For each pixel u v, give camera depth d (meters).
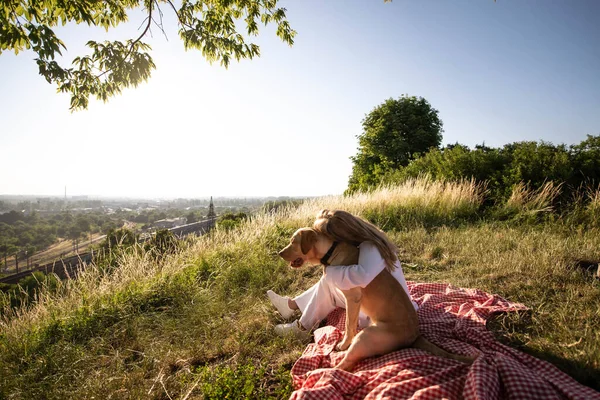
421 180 6.06
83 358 1.85
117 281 2.92
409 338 1.39
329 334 1.60
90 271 3.02
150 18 3.07
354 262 1.46
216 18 3.52
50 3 2.47
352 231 1.48
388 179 7.73
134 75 3.12
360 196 5.66
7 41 2.32
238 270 3.08
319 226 1.54
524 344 1.51
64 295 2.75
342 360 1.35
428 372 1.19
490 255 2.83
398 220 4.70
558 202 4.33
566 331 1.56
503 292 2.10
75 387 1.63
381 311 1.39
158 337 2.06
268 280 2.86
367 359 1.38
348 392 1.19
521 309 1.79
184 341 1.93
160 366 1.70
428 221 4.69
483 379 1.03
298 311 2.05
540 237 3.30
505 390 1.06
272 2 3.56
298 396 1.09
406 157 12.05
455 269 2.68
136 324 2.21
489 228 4.03
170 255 3.55
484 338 1.41
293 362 1.58
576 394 1.00
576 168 4.66
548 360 1.36
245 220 4.94
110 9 3.22
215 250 3.71
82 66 3.08
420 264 2.93
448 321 1.64
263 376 1.50
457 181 5.66
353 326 1.45
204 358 1.74
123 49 3.13
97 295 2.70
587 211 3.88
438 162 6.39
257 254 3.47
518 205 4.48
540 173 4.79
